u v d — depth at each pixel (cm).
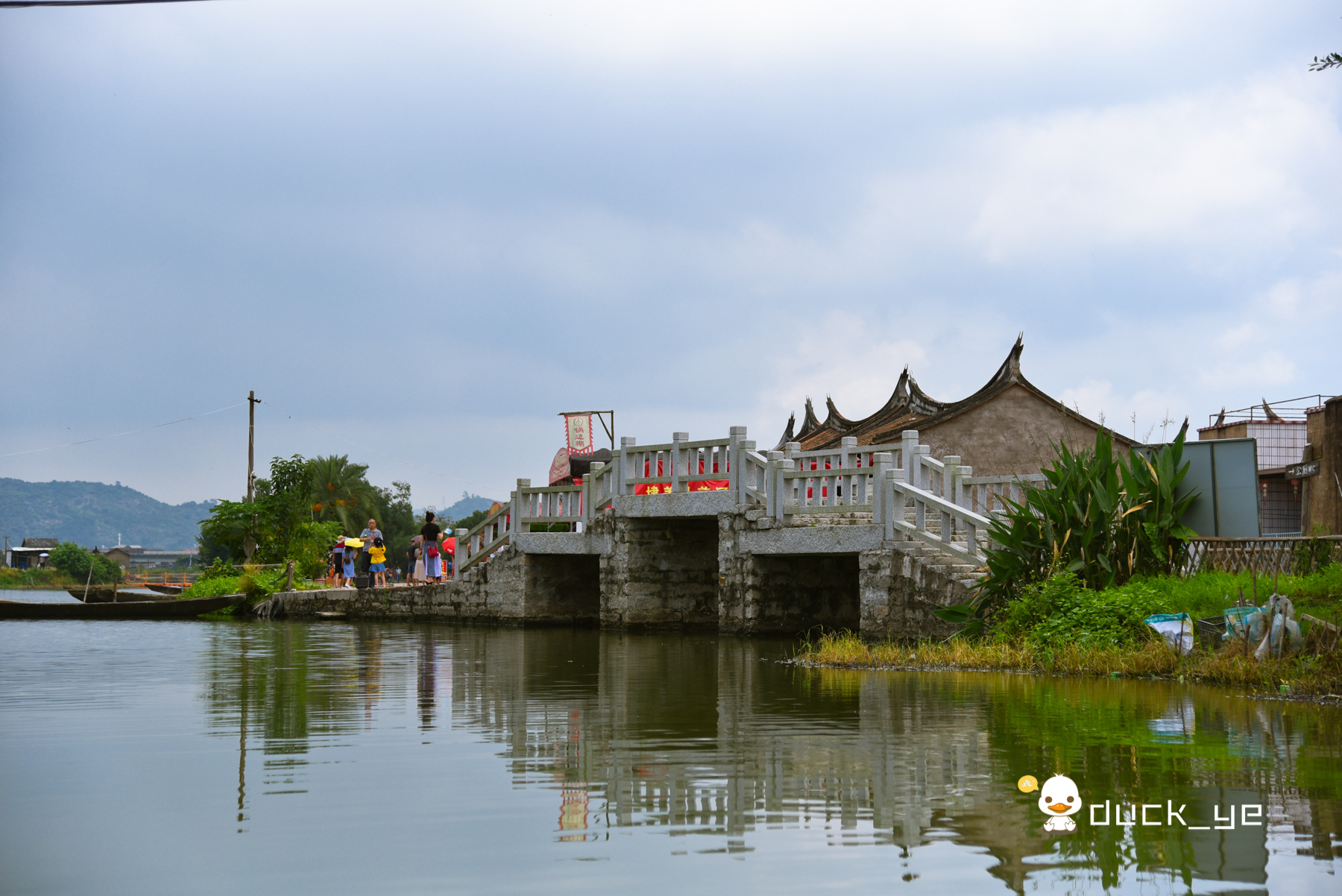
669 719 947
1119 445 3084
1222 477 1466
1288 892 487
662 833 581
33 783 695
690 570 2397
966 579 1634
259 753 791
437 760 763
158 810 626
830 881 505
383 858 539
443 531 4162
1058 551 1455
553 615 2573
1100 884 500
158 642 1969
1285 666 1095
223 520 3725
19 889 496
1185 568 1441
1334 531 3003
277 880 509
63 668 1423
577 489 2486
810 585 2169
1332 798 635
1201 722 886
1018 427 3045
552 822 601
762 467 2116
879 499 1848
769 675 1320
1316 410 3288
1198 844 555
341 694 1138
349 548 3334
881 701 1048
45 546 11288
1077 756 753
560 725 916
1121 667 1209
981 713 953
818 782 688
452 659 1588
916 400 3316
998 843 559
